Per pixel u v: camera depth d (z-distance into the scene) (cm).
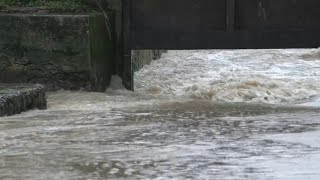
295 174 1900
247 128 2966
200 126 3053
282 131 2845
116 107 4012
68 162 2125
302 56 9019
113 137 2688
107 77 5216
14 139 2650
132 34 5197
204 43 5141
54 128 2991
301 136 2670
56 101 4291
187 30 5138
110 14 5288
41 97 3947
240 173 1919
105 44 5156
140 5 5156
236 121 3269
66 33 4759
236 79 6031
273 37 5103
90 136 2720
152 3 5147
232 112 3769
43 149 2389
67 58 4788
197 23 5125
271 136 2675
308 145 2428
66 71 4800
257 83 5456
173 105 4184
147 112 3725
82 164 2089
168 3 5131
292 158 2152
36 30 4791
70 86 4850
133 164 2075
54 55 4800
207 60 8669
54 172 1970
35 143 2539
